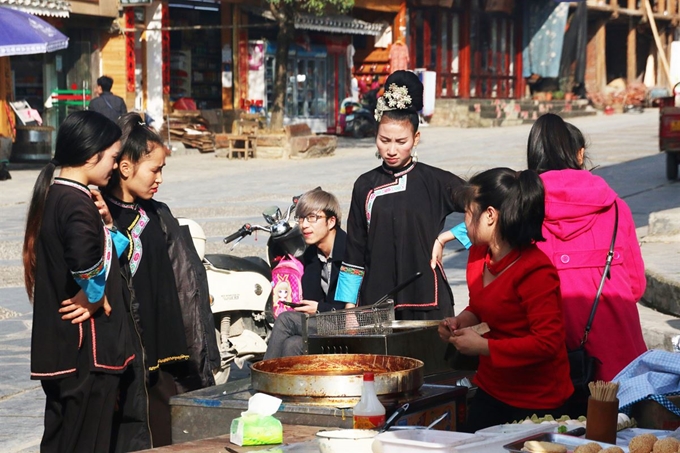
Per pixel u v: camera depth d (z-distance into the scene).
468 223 4.68
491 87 46.16
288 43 29.77
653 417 4.71
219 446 4.18
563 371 4.80
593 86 51.69
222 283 7.24
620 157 25.09
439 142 32.53
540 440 3.91
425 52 42.53
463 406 4.92
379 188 5.85
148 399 5.48
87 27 28.72
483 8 44.81
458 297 10.59
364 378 4.16
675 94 20.09
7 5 24.72
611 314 5.21
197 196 19.80
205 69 34.66
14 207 18.95
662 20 56.16
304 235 6.52
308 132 30.59
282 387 4.47
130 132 5.34
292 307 6.34
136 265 5.30
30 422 7.13
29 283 5.06
